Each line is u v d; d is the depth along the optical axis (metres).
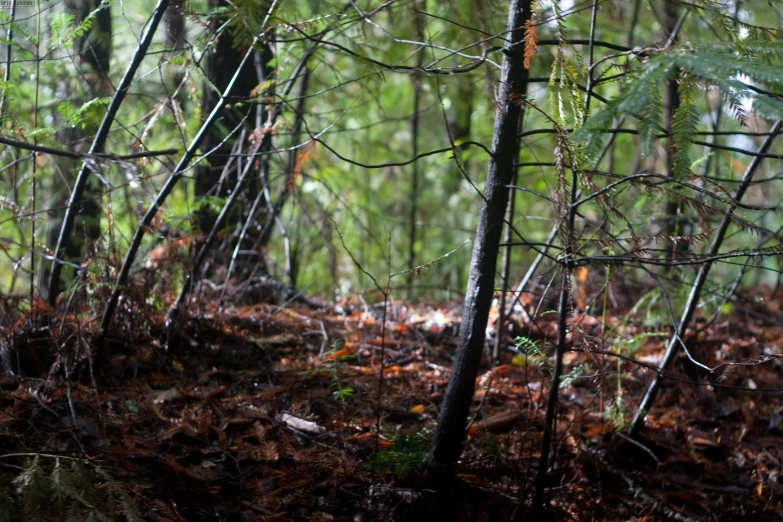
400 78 7.97
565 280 2.28
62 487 2.03
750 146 5.43
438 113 7.48
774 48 1.83
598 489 2.79
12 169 3.46
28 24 3.59
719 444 3.23
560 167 2.21
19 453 2.21
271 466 2.60
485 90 3.56
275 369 3.36
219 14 2.90
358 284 6.20
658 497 2.80
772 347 4.08
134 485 2.26
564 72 2.22
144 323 3.24
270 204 4.27
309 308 4.36
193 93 3.25
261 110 3.89
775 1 3.29
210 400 2.96
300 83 5.02
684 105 1.84
